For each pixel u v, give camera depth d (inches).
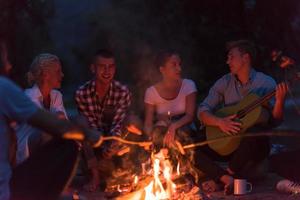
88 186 261.9
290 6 444.8
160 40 507.8
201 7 463.8
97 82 269.4
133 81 576.1
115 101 271.4
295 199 242.1
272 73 426.9
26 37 491.8
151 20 522.9
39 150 188.9
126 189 243.1
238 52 265.1
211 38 461.4
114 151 259.3
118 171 264.7
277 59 258.8
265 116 255.6
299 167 253.9
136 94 482.6
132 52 585.3
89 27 773.3
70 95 726.5
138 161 271.3
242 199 243.0
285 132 252.5
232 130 254.7
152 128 269.3
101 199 246.7
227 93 270.1
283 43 444.1
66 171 187.9
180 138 263.3
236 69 265.9
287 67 254.5
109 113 271.9
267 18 446.3
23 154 232.5
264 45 441.1
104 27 693.3
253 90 266.8
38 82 250.2
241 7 449.1
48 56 252.1
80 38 833.5
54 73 249.6
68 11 856.3
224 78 272.4
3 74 176.1
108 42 648.4
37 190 186.4
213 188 255.3
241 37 449.7
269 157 265.7
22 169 186.9
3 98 168.2
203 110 264.1
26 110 168.7
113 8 653.3
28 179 186.2
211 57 462.3
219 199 242.7
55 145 188.5
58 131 170.1
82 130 173.5
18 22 476.4
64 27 842.8
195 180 263.7
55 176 187.5
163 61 269.0
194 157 258.8
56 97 254.7
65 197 237.6
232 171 257.1
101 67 265.9
